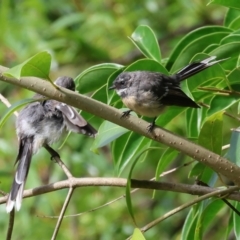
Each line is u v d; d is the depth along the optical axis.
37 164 15.74
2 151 15.19
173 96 8.79
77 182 8.03
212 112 8.30
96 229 17.38
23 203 15.81
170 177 17.78
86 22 18.88
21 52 17.44
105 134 8.43
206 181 8.91
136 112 9.18
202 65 8.32
